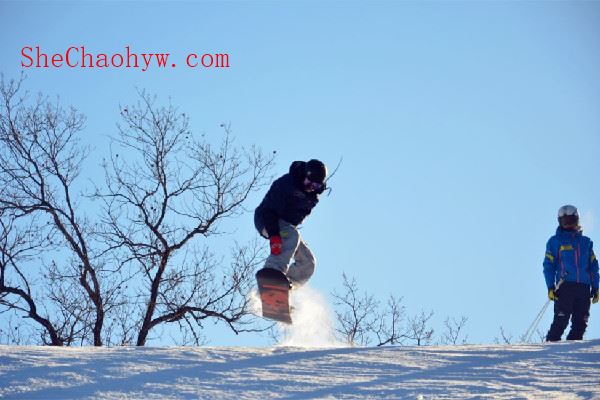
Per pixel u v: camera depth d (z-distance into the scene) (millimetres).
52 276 65250
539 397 22188
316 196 32500
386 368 25391
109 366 24547
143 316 65688
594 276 38531
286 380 23703
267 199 32750
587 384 23625
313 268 34281
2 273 64625
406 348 28328
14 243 64750
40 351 26078
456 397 22219
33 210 65688
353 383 23531
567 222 38594
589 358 26750
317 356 26797
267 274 32469
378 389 22953
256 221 33188
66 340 65000
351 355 27000
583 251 38469
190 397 22000
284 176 32562
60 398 21750
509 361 26406
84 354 25953
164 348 27312
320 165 32031
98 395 21984
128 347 27531
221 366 25078
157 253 65688
